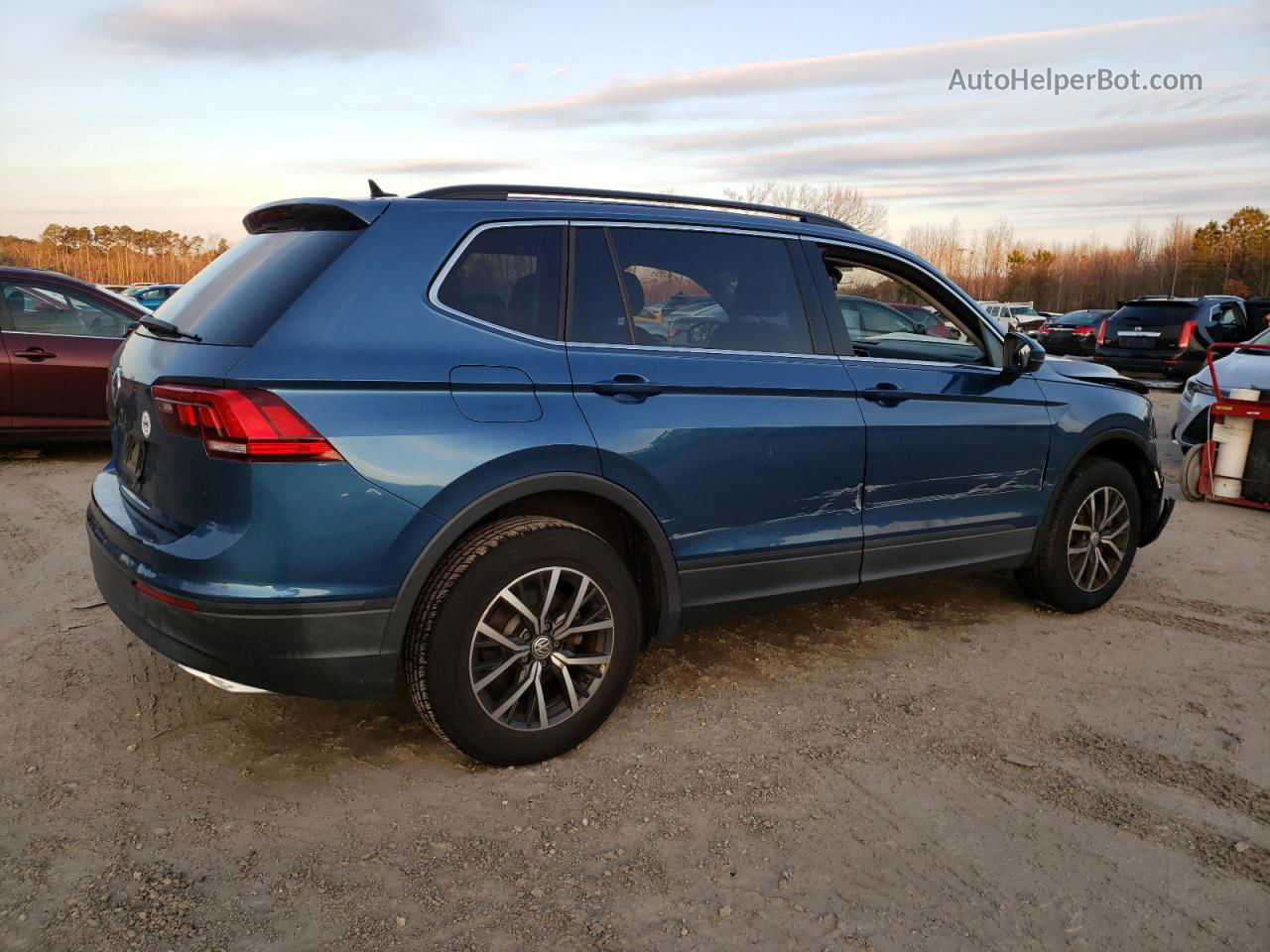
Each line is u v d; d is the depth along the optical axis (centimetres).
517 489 270
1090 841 258
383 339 257
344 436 244
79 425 736
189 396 243
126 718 314
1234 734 324
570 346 290
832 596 354
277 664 247
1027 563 426
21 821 254
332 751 296
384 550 252
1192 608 460
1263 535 614
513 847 249
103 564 278
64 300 734
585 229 303
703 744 307
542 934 216
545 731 286
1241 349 801
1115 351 1748
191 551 242
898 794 280
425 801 270
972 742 314
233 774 281
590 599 292
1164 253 9019
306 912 221
